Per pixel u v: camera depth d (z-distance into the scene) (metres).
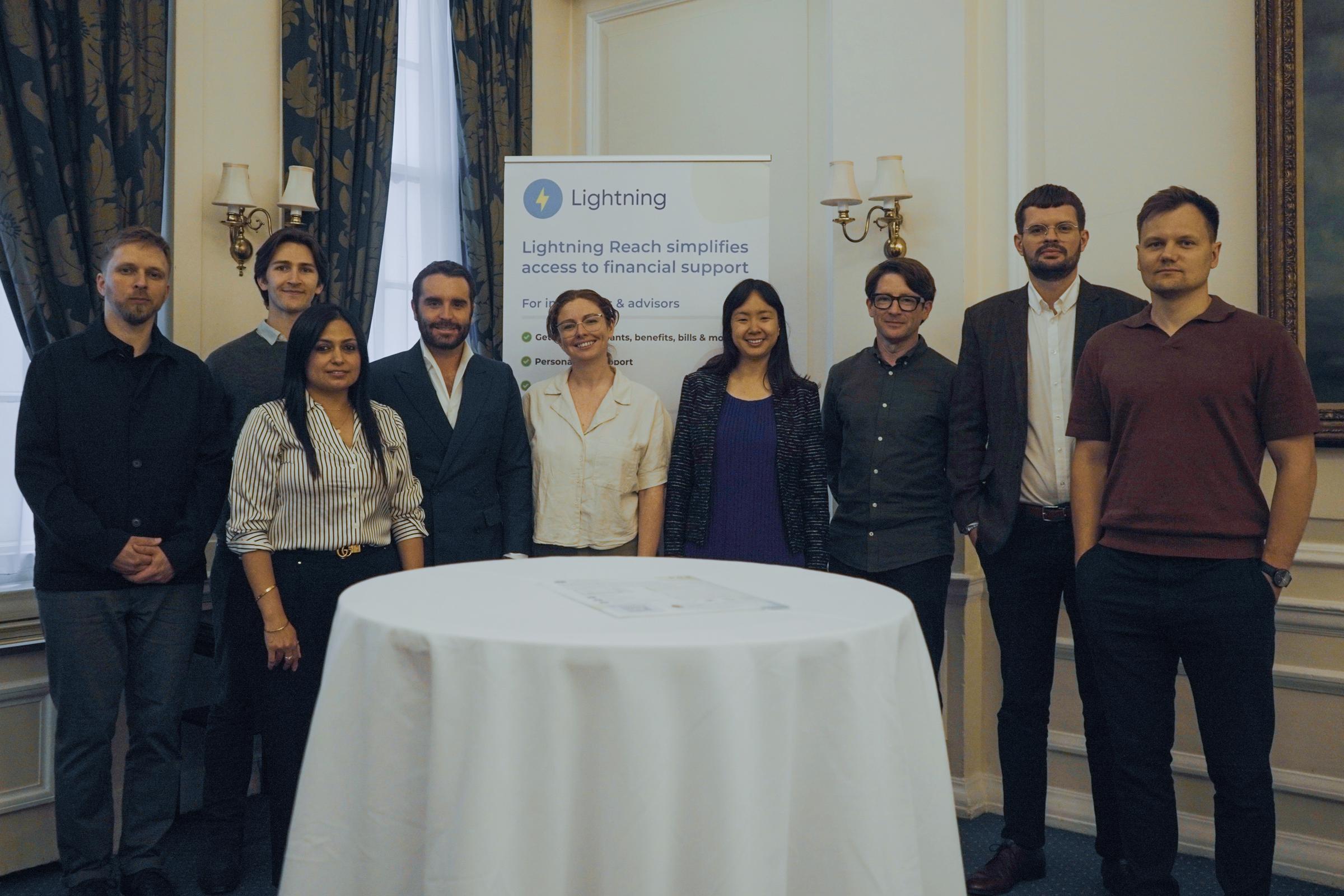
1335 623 2.80
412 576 1.77
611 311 3.02
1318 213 2.81
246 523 2.39
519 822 1.26
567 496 2.90
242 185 3.32
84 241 3.01
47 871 2.92
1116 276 3.21
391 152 3.86
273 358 2.93
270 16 3.56
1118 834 2.75
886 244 3.56
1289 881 2.85
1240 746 2.17
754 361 2.98
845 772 1.32
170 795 2.66
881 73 3.61
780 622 1.39
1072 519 2.59
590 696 1.26
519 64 4.46
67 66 2.99
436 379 2.83
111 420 2.50
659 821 1.24
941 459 2.88
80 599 2.48
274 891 2.74
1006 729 2.79
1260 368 2.14
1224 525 2.16
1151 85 3.13
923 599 2.81
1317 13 2.80
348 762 1.41
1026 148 3.38
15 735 2.89
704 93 4.48
